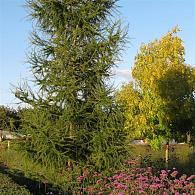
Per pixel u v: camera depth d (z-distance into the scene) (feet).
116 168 35.12
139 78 61.77
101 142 34.76
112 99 34.86
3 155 44.16
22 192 24.76
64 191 33.17
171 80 58.13
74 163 35.37
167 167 43.68
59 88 34.81
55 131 34.09
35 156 35.70
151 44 62.39
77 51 35.27
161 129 57.47
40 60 35.76
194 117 57.82
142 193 26.96
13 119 36.42
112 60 35.42
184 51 60.75
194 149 63.72
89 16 35.73
